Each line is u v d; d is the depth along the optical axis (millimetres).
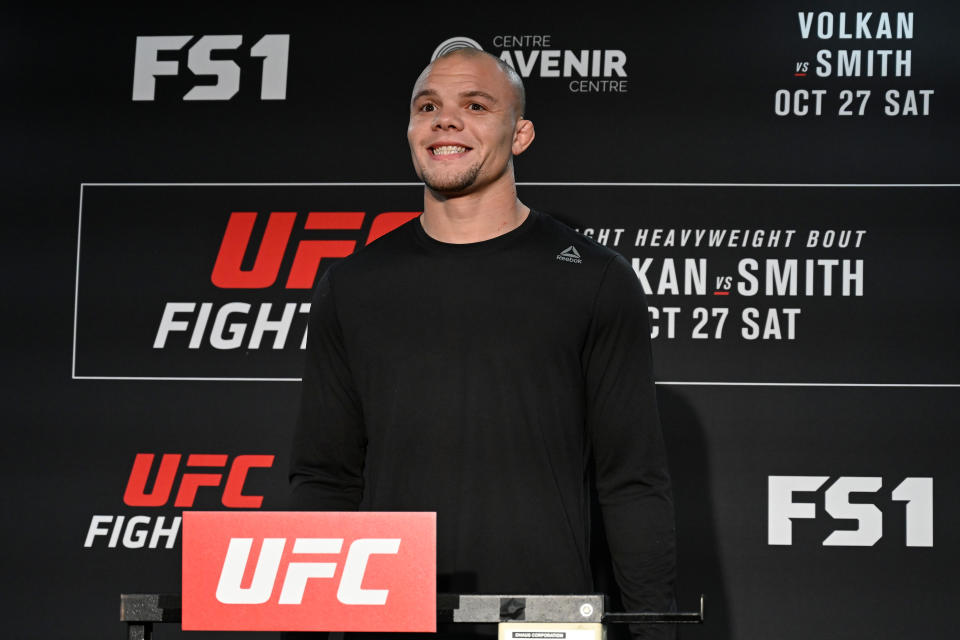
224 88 3057
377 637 1780
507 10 3025
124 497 2971
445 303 1883
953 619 2811
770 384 2896
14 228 3041
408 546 1218
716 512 2877
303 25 3062
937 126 2930
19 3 3088
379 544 1221
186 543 1236
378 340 1890
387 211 3012
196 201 3031
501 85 1932
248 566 1229
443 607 1242
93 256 3027
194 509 2961
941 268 2893
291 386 2982
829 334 2896
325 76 3051
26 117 3062
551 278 1889
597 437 1923
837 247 2914
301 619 1217
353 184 3020
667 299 2932
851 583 2842
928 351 2875
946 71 2943
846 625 2832
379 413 1874
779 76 2967
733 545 2865
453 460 1821
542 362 1850
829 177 2932
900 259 2900
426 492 1818
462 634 1770
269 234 3016
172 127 3055
